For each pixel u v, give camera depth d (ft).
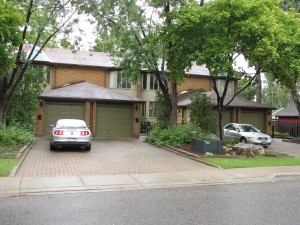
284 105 212.02
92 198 28.19
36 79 75.10
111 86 112.47
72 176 36.47
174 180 36.55
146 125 112.47
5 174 35.58
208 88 122.72
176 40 60.18
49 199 27.55
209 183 36.01
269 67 61.36
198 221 22.17
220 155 53.67
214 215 23.63
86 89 92.27
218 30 56.80
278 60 59.77
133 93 114.93
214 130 73.36
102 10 67.97
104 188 32.22
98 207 25.27
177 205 26.32
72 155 52.24
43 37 71.10
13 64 59.21
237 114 103.04
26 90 73.97
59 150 57.36
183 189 32.81
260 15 54.44
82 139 55.83
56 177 35.68
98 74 112.16
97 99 87.15
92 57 117.60
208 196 29.78
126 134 90.79
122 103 90.74
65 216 22.75
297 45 60.95
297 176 41.60
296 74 62.23
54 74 106.52
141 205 26.12
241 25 53.47
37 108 81.51
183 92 118.11
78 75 109.81
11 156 46.44
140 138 89.66
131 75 76.23
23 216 22.63
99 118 89.25
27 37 69.05
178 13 59.93
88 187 32.17
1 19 52.03
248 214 23.97
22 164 42.45
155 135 74.79
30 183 32.58
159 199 28.30
